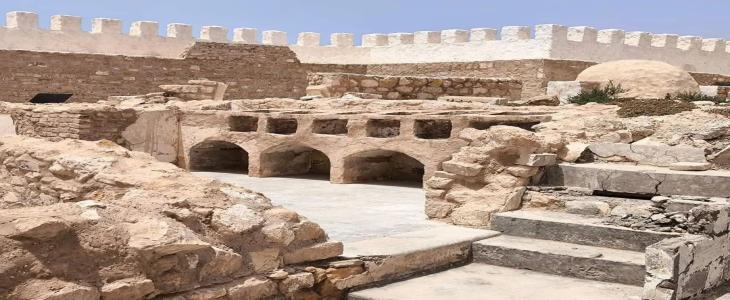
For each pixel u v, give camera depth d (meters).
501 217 9.23
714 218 7.76
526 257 8.31
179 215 6.56
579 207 9.30
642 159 10.53
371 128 14.55
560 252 8.16
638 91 23.83
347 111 15.79
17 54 30.38
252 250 6.79
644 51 38.59
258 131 15.73
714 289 7.76
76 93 31.80
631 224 8.54
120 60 32.62
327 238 7.55
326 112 15.62
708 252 7.57
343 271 7.35
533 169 9.93
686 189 9.20
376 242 8.28
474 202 9.71
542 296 7.26
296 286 6.91
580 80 25.12
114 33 37.12
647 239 8.16
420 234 8.86
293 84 37.50
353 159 14.64
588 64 36.84
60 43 35.66
